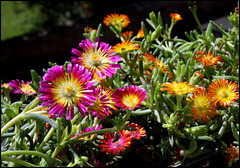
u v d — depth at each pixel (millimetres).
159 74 415
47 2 2160
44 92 328
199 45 498
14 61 1809
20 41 1820
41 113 350
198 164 402
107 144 361
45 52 1841
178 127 387
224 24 671
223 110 426
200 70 466
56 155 358
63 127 369
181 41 548
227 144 440
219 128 429
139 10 1806
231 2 1772
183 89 369
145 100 403
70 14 2195
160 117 404
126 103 358
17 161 324
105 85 415
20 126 421
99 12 2166
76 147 368
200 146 404
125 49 430
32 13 2277
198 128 381
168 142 393
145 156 396
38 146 369
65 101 333
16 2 2299
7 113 358
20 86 466
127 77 447
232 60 475
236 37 473
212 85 407
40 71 1683
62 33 1844
